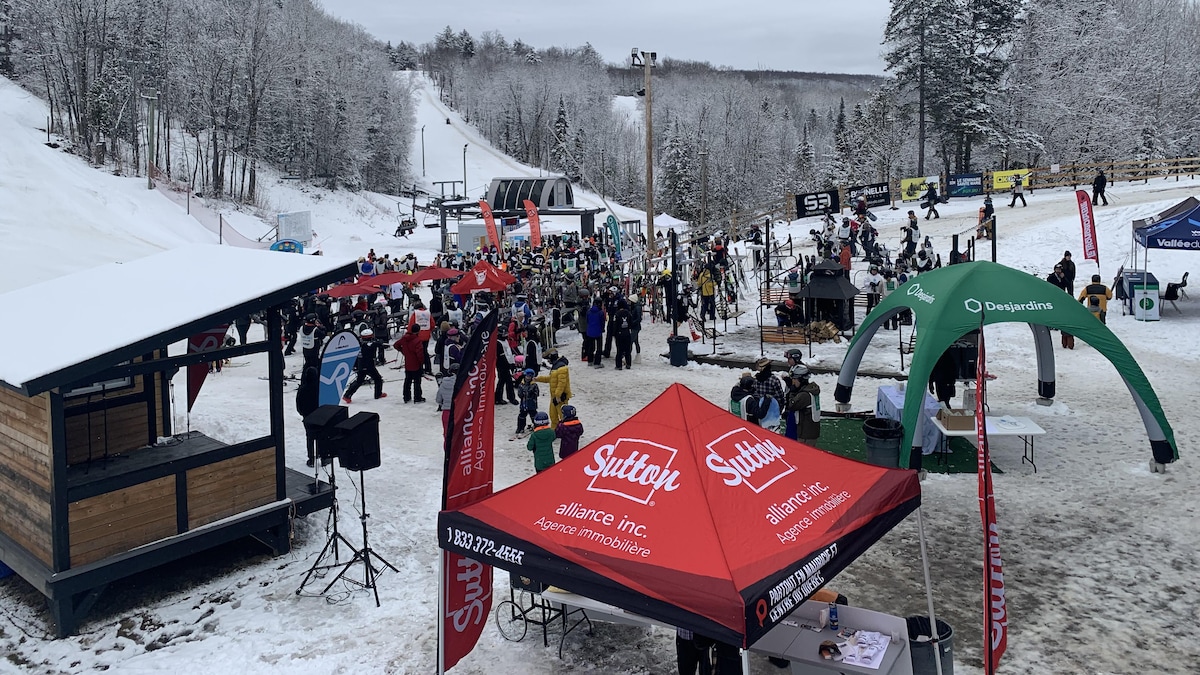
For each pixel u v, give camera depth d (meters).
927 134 65.81
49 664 8.16
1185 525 10.77
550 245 47.00
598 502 6.76
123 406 11.31
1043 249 32.16
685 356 21.81
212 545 9.76
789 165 124.00
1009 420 13.54
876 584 9.37
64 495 8.64
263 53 79.56
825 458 7.63
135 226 46.31
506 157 151.25
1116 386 18.11
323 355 12.45
